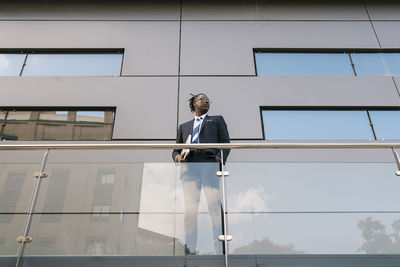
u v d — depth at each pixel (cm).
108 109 513
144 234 234
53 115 507
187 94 514
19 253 224
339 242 228
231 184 253
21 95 514
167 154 459
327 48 571
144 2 626
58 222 236
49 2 621
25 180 252
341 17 611
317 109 517
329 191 249
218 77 533
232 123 492
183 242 231
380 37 585
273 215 240
